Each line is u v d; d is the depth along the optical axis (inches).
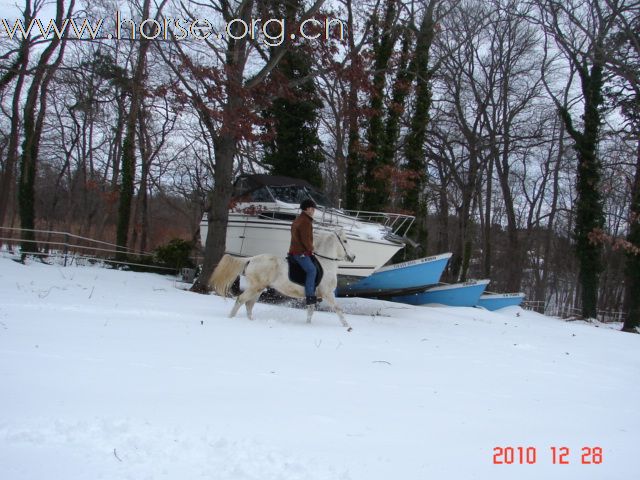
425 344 380.2
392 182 902.4
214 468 133.1
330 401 204.8
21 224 818.8
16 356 225.9
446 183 1454.2
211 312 428.5
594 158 1019.9
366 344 346.9
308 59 706.8
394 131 986.1
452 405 219.3
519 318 747.4
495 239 1920.5
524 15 984.9
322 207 642.2
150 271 868.6
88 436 144.9
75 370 213.5
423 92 1034.1
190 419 166.7
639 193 914.1
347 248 427.5
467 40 1214.3
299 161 940.0
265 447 148.3
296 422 174.2
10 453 131.0
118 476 124.0
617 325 1021.8
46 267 653.3
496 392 254.1
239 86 564.4
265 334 341.4
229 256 410.3
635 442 192.2
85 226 1494.8
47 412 161.2
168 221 1982.0
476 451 164.7
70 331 290.5
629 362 423.8
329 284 418.6
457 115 1396.4
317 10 609.3
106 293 489.4
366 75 676.7
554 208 1466.5
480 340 442.9
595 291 1033.5
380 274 697.0
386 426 180.5
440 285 812.0
